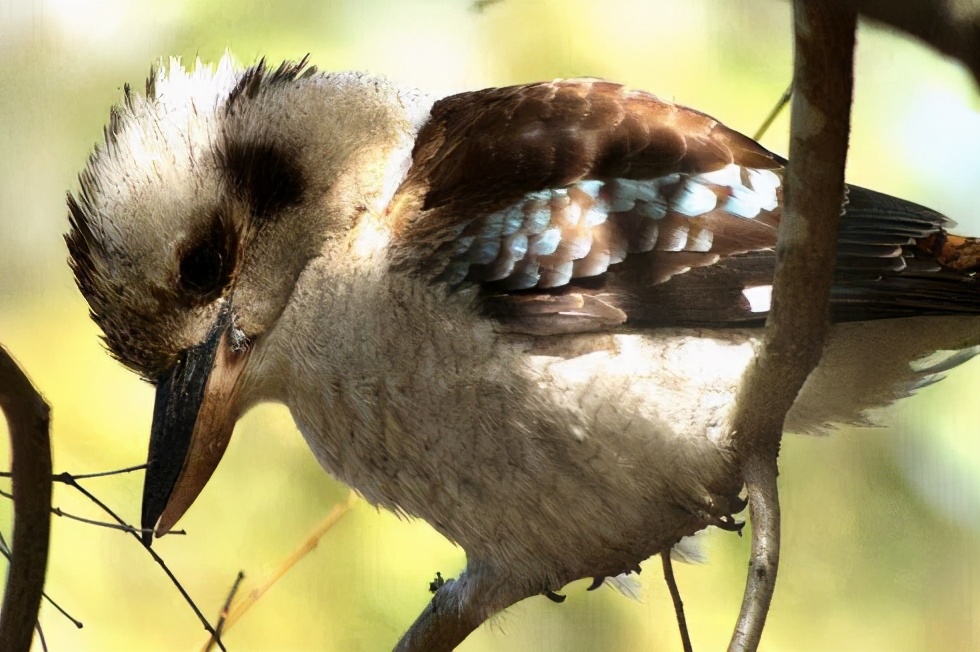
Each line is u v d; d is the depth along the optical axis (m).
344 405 5.25
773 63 5.46
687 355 5.24
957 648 5.47
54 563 5.45
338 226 5.27
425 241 5.25
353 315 5.25
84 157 5.48
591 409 5.24
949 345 5.27
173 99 5.28
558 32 5.46
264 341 5.27
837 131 5.16
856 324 5.26
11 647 5.18
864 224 5.25
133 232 5.27
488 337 5.24
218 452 5.28
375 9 5.46
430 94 5.31
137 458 5.46
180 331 5.28
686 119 5.27
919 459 5.46
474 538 5.27
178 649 5.45
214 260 5.27
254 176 5.27
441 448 5.25
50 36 5.48
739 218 5.25
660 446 5.24
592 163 5.26
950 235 5.25
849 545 5.47
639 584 5.31
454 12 5.46
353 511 5.45
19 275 5.49
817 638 5.48
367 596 5.44
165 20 5.47
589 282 5.25
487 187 5.26
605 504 5.25
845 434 5.47
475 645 5.46
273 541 5.45
